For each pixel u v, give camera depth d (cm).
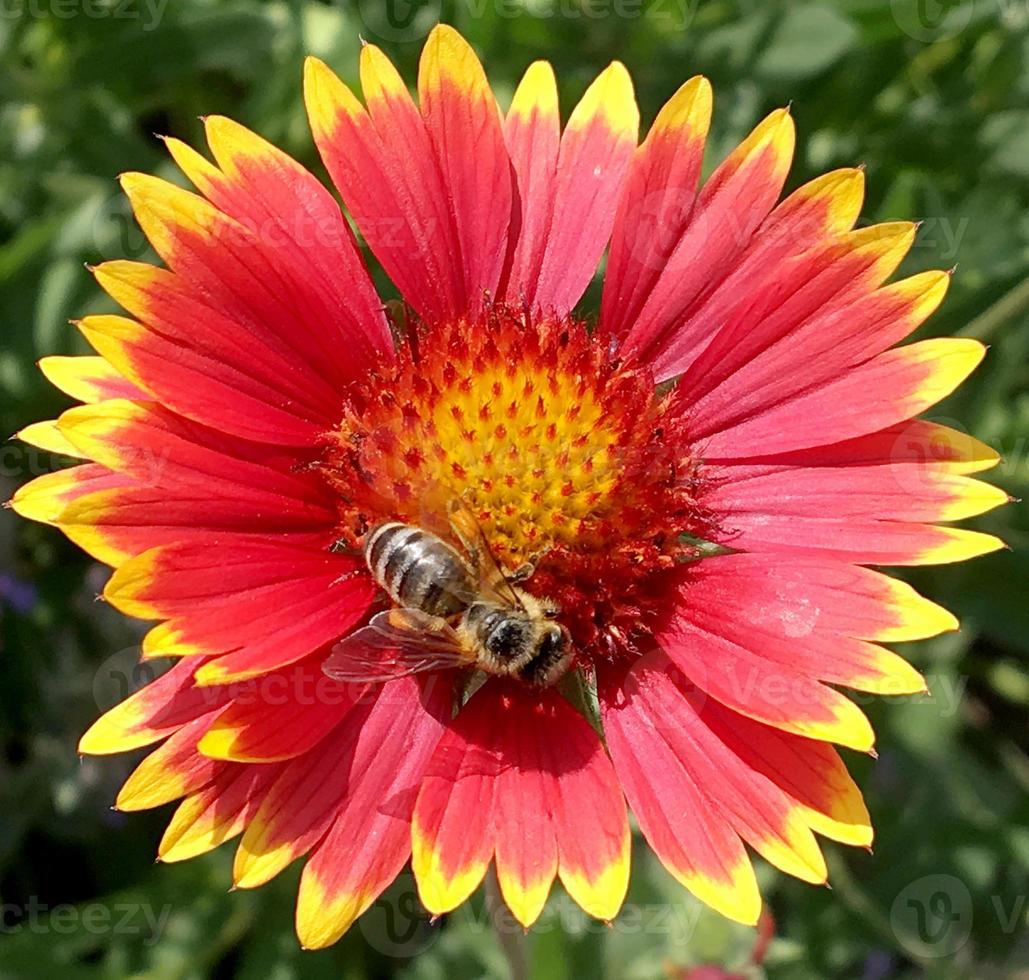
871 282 7
